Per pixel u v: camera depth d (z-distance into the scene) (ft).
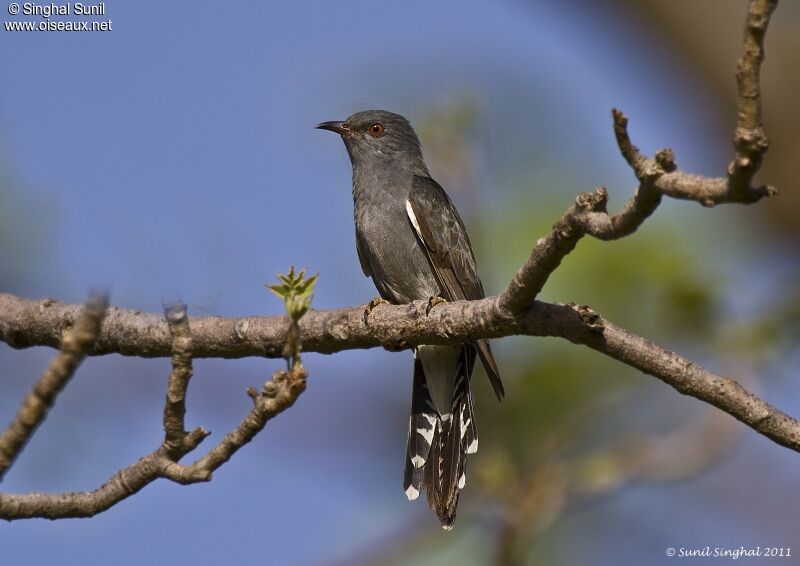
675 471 38.34
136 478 24.97
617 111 22.02
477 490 39.37
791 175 40.68
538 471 38.34
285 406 24.00
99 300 22.29
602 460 38.65
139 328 31.96
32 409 22.36
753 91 19.95
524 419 39.14
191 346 24.25
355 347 31.22
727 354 37.60
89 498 24.91
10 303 33.71
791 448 25.81
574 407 39.19
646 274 38.29
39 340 33.30
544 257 25.38
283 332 31.37
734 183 20.72
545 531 39.63
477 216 39.47
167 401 24.48
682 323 37.63
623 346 26.61
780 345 37.27
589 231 24.09
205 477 24.72
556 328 27.30
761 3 19.42
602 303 38.27
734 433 38.52
